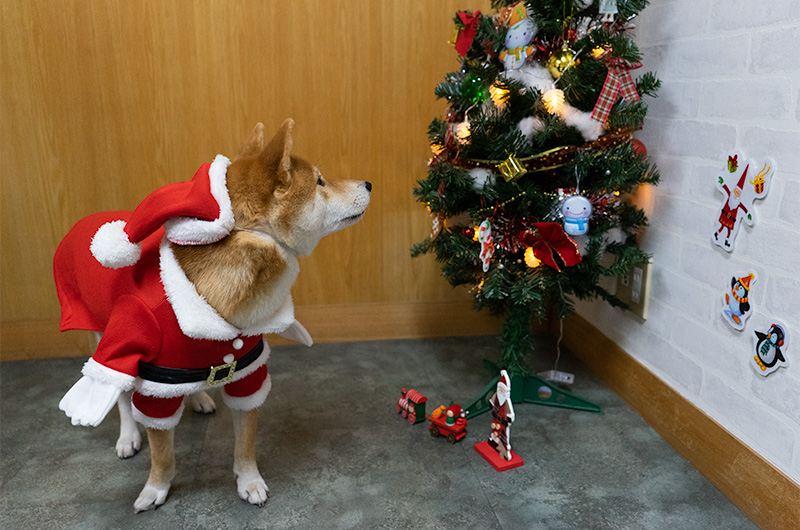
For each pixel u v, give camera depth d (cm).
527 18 166
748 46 148
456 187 182
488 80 170
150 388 134
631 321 208
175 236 125
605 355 224
